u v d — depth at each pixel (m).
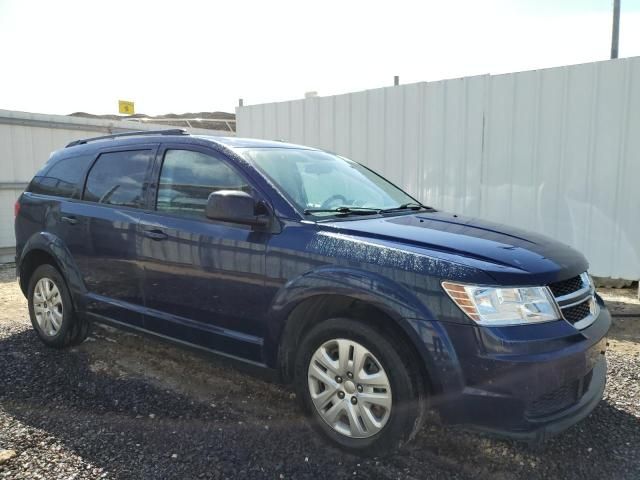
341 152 8.44
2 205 9.97
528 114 6.76
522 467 2.83
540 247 3.02
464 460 2.89
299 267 2.98
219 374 4.05
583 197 6.52
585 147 6.43
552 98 6.58
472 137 7.18
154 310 3.72
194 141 3.70
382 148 7.99
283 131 9.15
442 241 2.88
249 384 3.87
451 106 7.30
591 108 6.35
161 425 3.22
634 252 6.28
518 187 6.92
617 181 6.29
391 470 2.79
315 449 2.97
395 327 2.76
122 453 2.89
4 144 9.92
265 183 3.29
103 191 4.16
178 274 3.52
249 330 3.23
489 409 2.51
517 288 2.59
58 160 4.72
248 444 3.01
